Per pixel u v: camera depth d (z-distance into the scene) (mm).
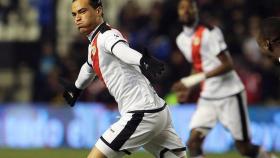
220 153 43188
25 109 47281
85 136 46438
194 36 29578
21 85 57125
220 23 52062
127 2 54844
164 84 48656
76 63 50375
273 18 18297
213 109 29609
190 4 29297
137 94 20688
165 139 21625
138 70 20812
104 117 46531
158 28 52719
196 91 44594
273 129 45031
